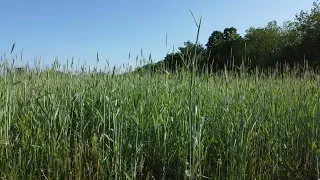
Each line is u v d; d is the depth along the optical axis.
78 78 6.05
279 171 4.81
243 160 4.30
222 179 4.29
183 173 4.38
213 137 4.68
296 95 5.73
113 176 4.26
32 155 4.55
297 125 5.21
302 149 5.16
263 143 4.85
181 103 4.96
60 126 4.73
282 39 27.98
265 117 5.12
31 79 5.52
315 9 25.73
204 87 5.54
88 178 4.59
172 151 4.69
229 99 4.69
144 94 5.09
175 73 5.47
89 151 4.86
